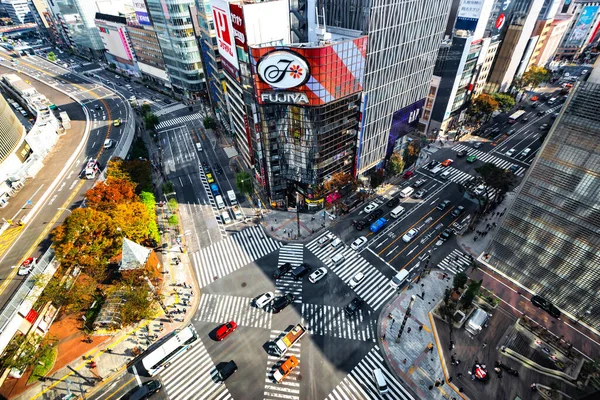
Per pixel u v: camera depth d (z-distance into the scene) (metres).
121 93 163.25
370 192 92.00
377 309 63.34
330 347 57.34
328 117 70.31
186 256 75.75
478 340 57.84
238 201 91.62
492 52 118.88
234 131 106.62
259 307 64.12
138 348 57.41
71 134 117.94
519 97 140.62
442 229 80.75
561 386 51.12
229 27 73.19
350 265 72.31
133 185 81.44
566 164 49.09
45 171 95.50
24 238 71.25
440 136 116.62
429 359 55.19
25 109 145.75
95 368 55.47
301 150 74.69
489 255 69.31
